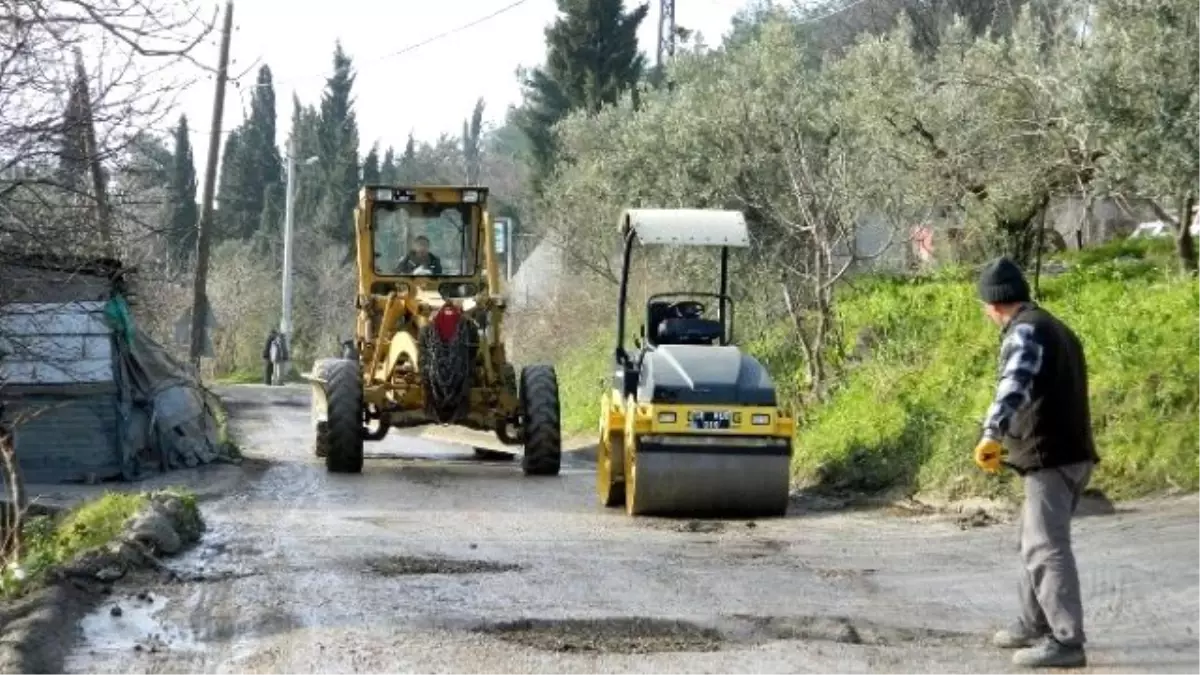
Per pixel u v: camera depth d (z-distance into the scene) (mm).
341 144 180000
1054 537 18547
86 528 28328
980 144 43062
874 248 58344
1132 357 33594
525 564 26453
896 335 44844
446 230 48812
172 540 27594
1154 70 34125
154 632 20781
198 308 83562
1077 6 40281
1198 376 31672
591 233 73625
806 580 24828
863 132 47156
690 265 56156
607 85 117938
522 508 35375
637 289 67188
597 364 72688
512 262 126688
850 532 30594
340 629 20844
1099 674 18109
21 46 22000
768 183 52000
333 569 25766
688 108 56281
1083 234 58594
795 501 36469
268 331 149125
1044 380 18453
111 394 43594
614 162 63562
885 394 40719
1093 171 38812
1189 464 29641
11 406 42219
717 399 33156
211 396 60562
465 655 19344
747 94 53188
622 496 35281
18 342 30984
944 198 45031
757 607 22516
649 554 27750
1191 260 40469
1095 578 23672
